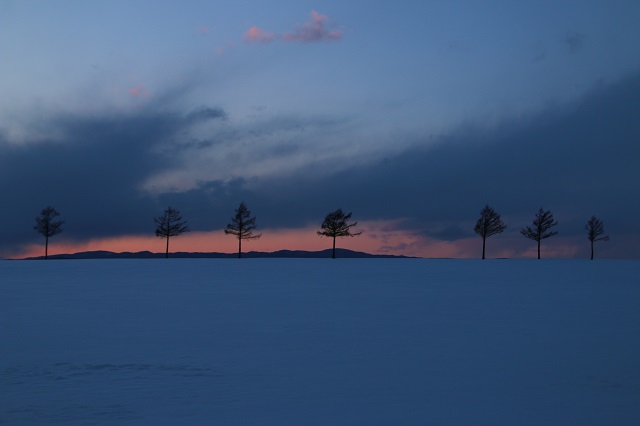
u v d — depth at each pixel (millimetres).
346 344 11773
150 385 8852
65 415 7566
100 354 10898
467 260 49250
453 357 10656
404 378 9258
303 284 25344
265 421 7352
